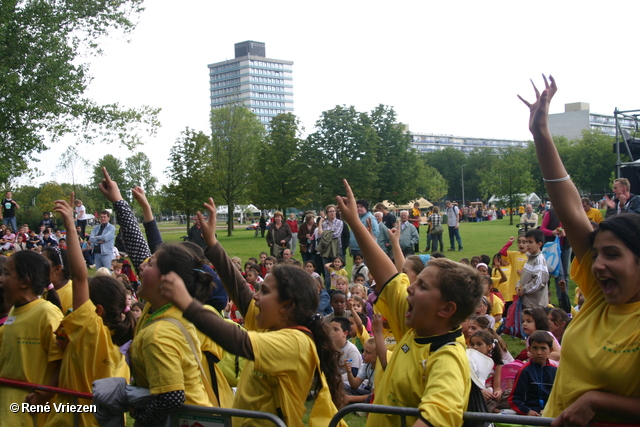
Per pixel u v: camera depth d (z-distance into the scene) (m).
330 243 12.13
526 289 7.84
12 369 3.64
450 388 2.26
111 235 13.20
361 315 7.11
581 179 78.38
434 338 2.50
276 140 41.41
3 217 22.16
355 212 2.99
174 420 2.88
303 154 46.81
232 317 8.59
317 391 2.90
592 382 2.18
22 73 19.00
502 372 5.29
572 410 2.14
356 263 10.68
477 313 6.51
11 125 18.94
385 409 2.46
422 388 2.45
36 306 3.72
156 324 2.88
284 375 2.67
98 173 59.19
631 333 2.11
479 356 4.94
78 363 3.47
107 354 3.58
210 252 3.45
